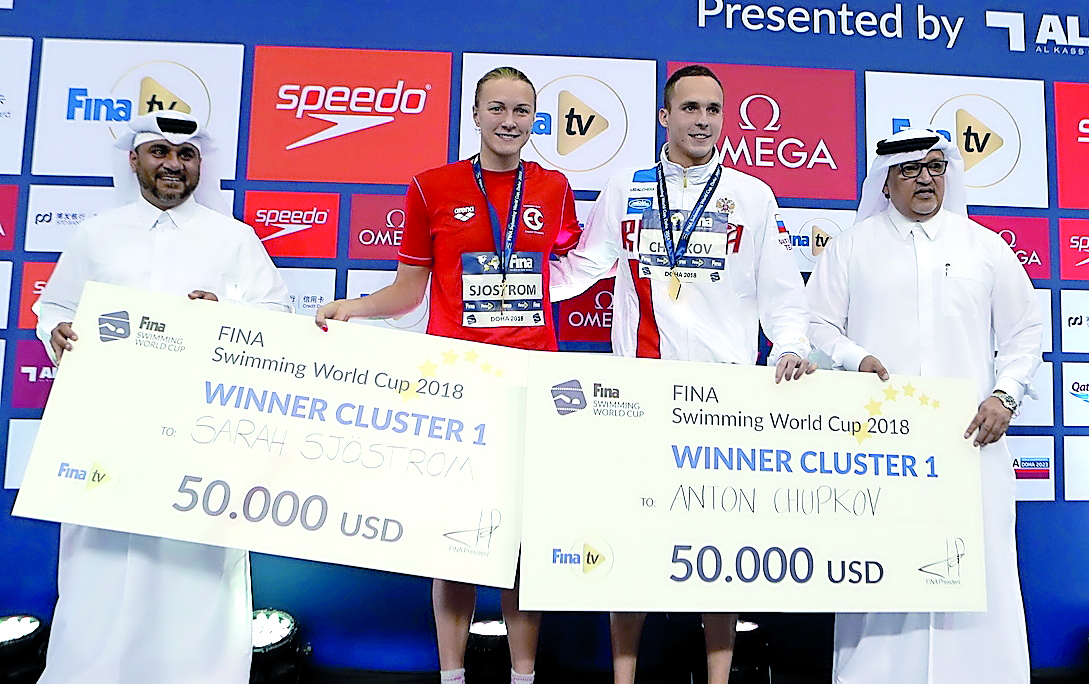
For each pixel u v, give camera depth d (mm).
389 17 2850
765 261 2266
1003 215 2906
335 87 2824
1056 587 2824
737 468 2037
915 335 2318
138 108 2789
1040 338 2375
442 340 2066
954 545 2070
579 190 2842
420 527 1963
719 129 2252
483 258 2232
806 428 2080
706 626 2258
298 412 2002
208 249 2318
